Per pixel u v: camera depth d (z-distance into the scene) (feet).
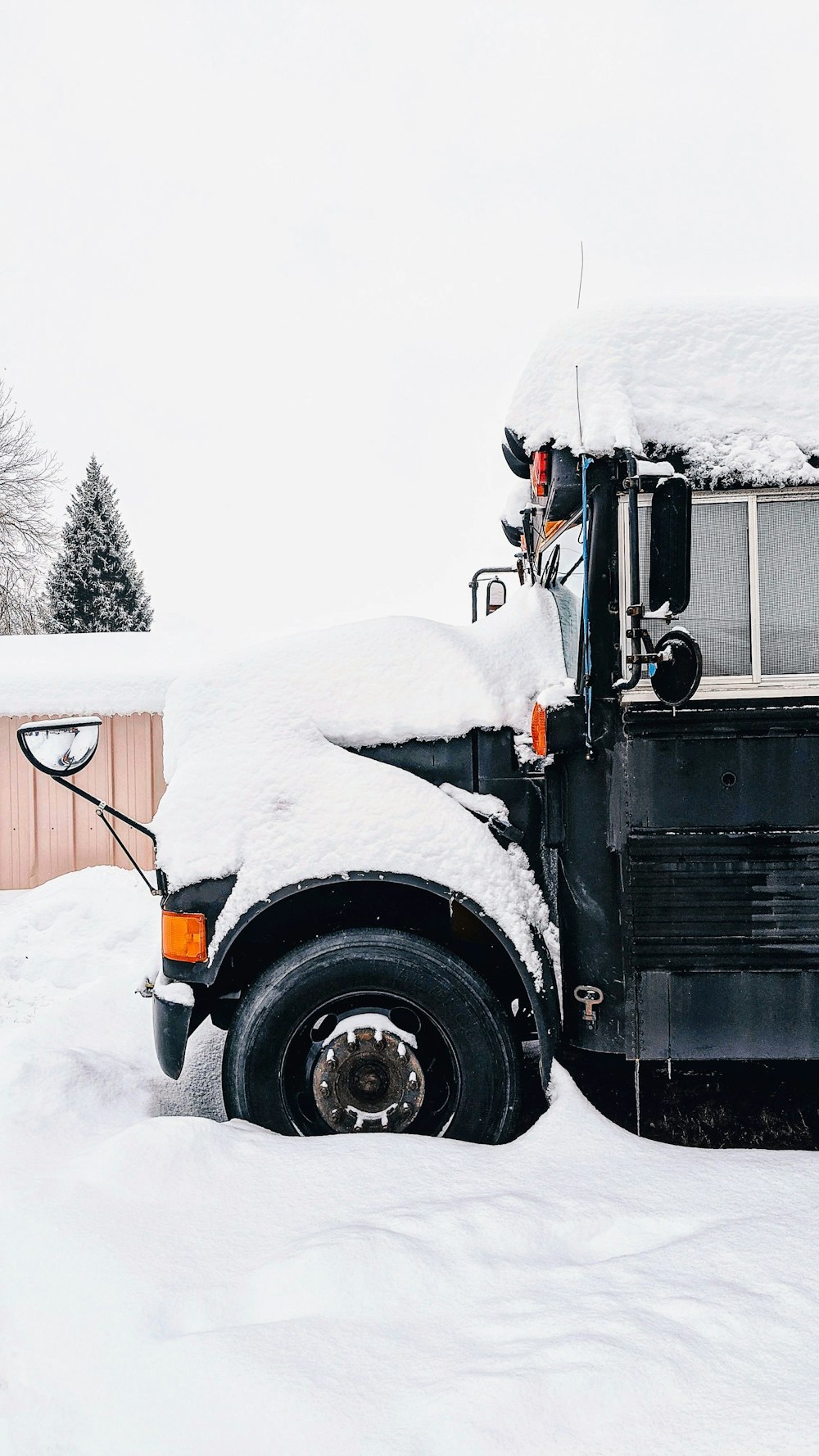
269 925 9.82
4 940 21.42
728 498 9.02
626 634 8.36
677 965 8.84
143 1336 6.10
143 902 24.22
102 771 31.96
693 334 9.14
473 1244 6.86
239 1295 6.49
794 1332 5.82
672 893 8.87
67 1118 9.36
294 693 10.11
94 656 38.93
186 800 9.58
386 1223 7.07
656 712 8.91
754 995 8.80
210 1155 8.18
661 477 8.54
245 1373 5.60
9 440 116.57
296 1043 9.22
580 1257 6.94
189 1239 7.16
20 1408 5.72
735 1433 5.12
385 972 9.00
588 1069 9.84
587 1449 5.06
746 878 8.84
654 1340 5.74
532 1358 5.61
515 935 8.91
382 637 10.37
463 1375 5.47
